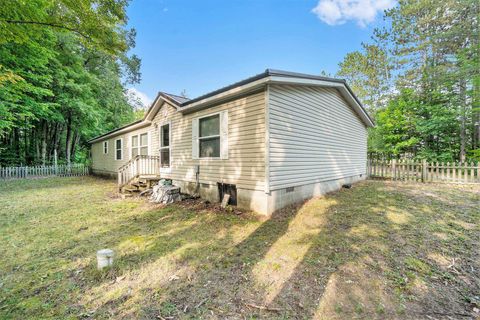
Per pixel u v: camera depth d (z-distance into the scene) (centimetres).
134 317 210
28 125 1420
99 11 554
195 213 562
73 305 228
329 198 639
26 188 963
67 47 1420
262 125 524
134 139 1180
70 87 1450
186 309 221
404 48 1708
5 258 330
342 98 844
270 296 240
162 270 295
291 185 581
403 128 1452
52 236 417
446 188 757
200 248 361
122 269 295
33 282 269
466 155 1312
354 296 237
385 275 271
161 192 702
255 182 541
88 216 544
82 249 361
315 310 218
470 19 1307
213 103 652
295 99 596
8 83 1006
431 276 268
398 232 388
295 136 595
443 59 1475
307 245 357
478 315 209
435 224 420
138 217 536
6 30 478
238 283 265
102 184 1107
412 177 978
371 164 1106
